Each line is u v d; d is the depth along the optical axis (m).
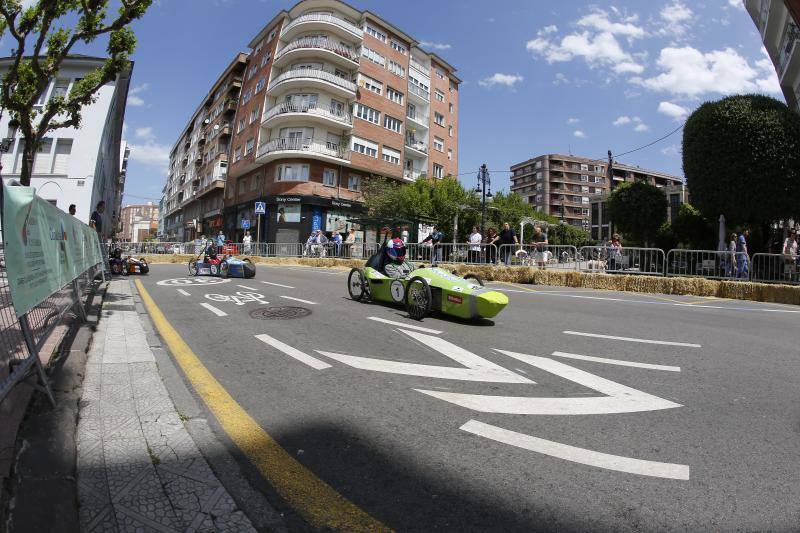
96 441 2.81
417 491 2.37
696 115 18.14
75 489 2.30
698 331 6.25
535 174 96.62
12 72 8.42
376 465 2.62
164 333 5.86
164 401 3.51
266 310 7.57
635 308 8.38
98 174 27.72
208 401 3.55
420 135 43.47
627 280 12.04
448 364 4.59
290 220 32.81
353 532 2.05
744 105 16.78
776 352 5.13
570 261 13.54
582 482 2.45
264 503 2.26
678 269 12.41
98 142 27.27
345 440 2.93
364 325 6.42
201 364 4.51
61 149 27.02
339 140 35.00
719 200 17.22
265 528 2.07
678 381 4.09
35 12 8.16
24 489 2.18
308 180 32.91
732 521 2.09
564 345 5.38
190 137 66.38
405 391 3.82
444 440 2.94
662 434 3.02
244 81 43.69
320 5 35.41
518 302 9.00
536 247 14.16
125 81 29.59
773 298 10.31
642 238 26.48
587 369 4.44
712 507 2.20
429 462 2.66
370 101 36.44
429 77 44.09
